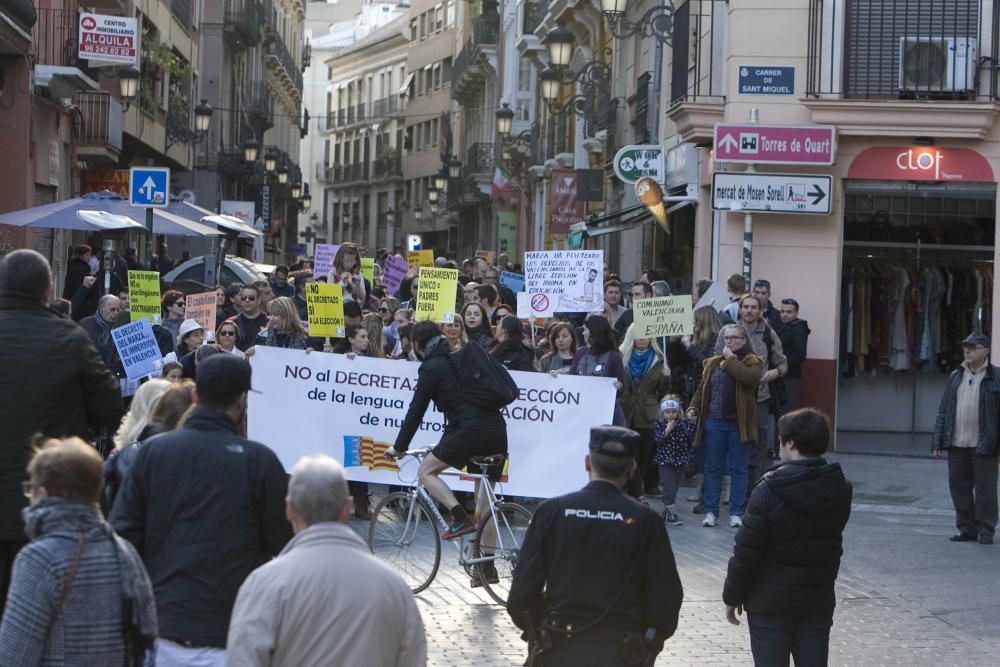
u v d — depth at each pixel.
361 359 15.06
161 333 17.39
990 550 15.92
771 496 8.38
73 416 8.55
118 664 5.79
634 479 11.30
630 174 27.33
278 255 85.94
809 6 23.97
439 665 10.33
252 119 70.44
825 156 23.39
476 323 18.06
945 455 23.33
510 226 64.25
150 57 43.94
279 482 7.17
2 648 5.61
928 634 11.98
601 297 19.25
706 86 26.83
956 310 25.30
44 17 33.00
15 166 30.69
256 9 65.81
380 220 116.06
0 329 8.42
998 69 23.69
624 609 7.19
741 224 24.19
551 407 15.00
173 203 30.75
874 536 16.58
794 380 20.95
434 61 102.00
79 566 5.71
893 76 23.92
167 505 7.03
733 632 11.74
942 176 23.75
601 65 32.84
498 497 15.07
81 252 28.70
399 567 12.78
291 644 5.75
